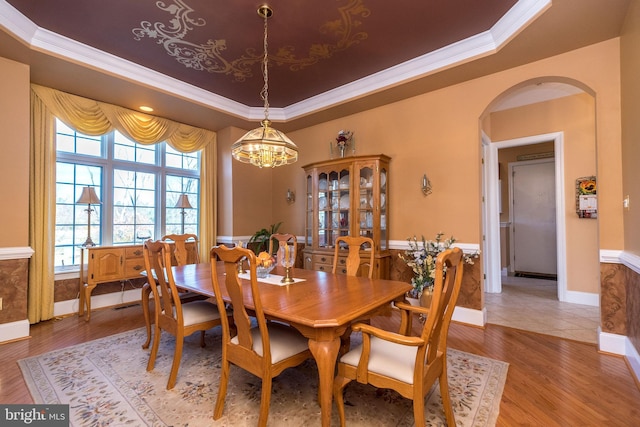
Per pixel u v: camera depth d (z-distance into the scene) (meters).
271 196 5.21
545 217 5.38
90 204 3.35
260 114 4.42
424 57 3.01
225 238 4.75
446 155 3.31
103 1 2.24
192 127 4.57
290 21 2.48
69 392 1.88
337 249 2.75
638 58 1.96
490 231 4.45
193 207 4.74
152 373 2.12
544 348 2.51
